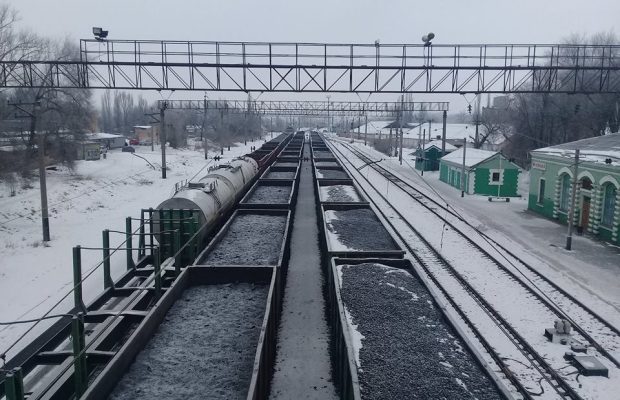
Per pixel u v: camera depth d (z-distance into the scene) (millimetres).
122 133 114562
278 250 16016
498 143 67000
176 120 84688
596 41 48469
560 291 16094
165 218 16625
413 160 64938
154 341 9594
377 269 13695
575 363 11453
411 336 9898
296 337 13062
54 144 41938
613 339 12820
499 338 12789
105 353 9070
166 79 20266
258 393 7766
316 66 20328
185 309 11242
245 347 9391
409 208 31156
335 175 36938
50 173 41188
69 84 42406
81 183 37969
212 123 103188
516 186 36656
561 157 26891
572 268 18750
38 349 10078
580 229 24500
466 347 9383
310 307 15039
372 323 10500
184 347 9359
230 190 21906
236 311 11156
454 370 8633
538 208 30188
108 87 20172
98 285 16641
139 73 20188
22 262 19109
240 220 20375
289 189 28953
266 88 20688
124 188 39281
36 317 14023
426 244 22000
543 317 14141
